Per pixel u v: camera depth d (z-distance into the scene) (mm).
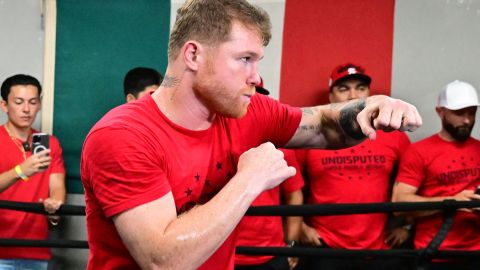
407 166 3926
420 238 3873
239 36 1685
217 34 1688
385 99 1833
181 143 1757
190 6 1747
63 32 4398
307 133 2047
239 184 1622
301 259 3963
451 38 4246
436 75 4250
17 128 4074
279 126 2029
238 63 1696
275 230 3795
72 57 4395
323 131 2031
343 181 3914
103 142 1651
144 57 4395
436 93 4250
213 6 1702
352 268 3885
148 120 1731
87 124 4363
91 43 4402
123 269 1806
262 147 1712
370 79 4020
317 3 4324
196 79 1727
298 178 3977
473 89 3914
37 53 4398
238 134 1903
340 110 2002
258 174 1644
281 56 4340
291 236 3938
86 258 4285
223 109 1737
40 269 4027
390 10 4281
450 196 3775
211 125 1832
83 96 4379
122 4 4402
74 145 4348
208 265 1885
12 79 4043
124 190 1624
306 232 3963
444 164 3877
